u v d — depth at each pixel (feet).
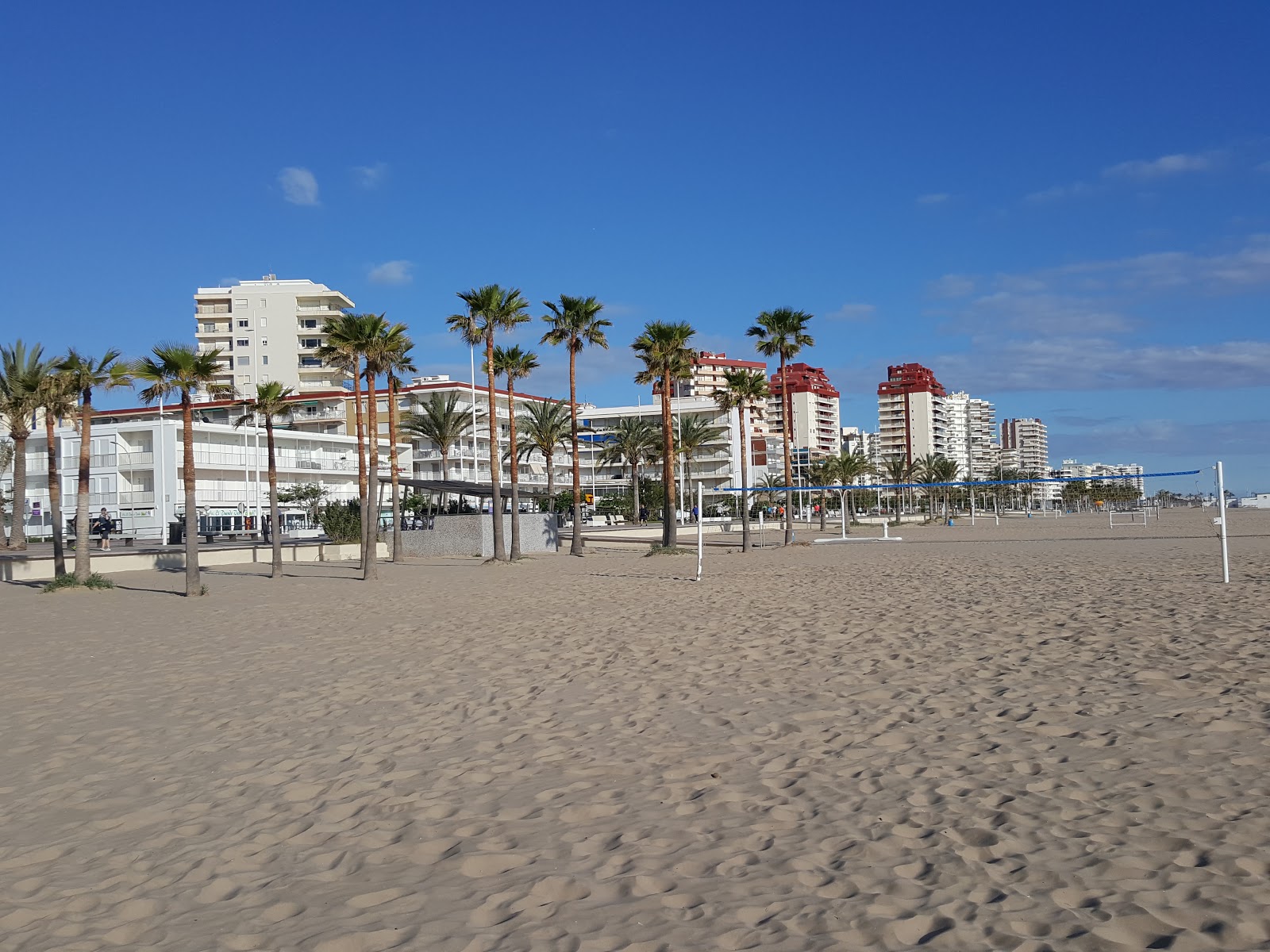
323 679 35.68
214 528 189.78
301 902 14.92
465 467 269.85
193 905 15.11
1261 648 31.07
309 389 307.58
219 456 213.46
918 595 55.88
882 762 20.81
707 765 21.44
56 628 58.34
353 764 23.22
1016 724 23.39
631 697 29.58
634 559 118.52
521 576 93.15
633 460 252.62
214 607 69.05
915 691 27.94
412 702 30.45
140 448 205.36
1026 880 13.96
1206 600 45.47
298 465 232.94
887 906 13.33
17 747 26.68
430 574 101.81
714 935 12.73
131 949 13.57
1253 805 16.53
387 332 99.71
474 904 14.38
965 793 18.30
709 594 64.13
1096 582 59.11
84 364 85.25
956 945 12.03
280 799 20.63
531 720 27.07
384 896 14.90
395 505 126.93
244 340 309.42
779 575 80.12
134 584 93.71
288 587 87.10
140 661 42.80
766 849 15.93
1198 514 342.23
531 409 183.21
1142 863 14.29
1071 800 17.42
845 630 41.70
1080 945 11.82
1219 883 13.38
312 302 313.32
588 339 127.95
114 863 17.26
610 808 18.72
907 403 574.97
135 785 22.35
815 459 439.22
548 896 14.51
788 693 28.84
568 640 43.24
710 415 339.57
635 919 13.46
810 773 20.34
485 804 19.43
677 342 124.67
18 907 15.37
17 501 133.90
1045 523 256.32
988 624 40.78
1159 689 26.17
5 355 100.32
